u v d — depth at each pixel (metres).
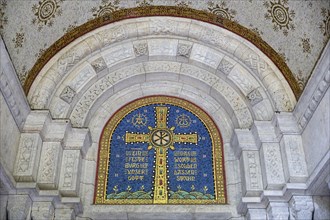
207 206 8.14
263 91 8.75
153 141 9.03
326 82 6.91
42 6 8.59
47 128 8.23
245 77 9.00
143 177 8.60
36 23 8.49
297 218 7.29
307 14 8.39
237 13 9.11
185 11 9.26
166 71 9.48
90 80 9.03
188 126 9.25
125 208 8.09
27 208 7.35
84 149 8.56
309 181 7.23
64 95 8.68
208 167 8.75
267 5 8.92
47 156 7.95
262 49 8.98
